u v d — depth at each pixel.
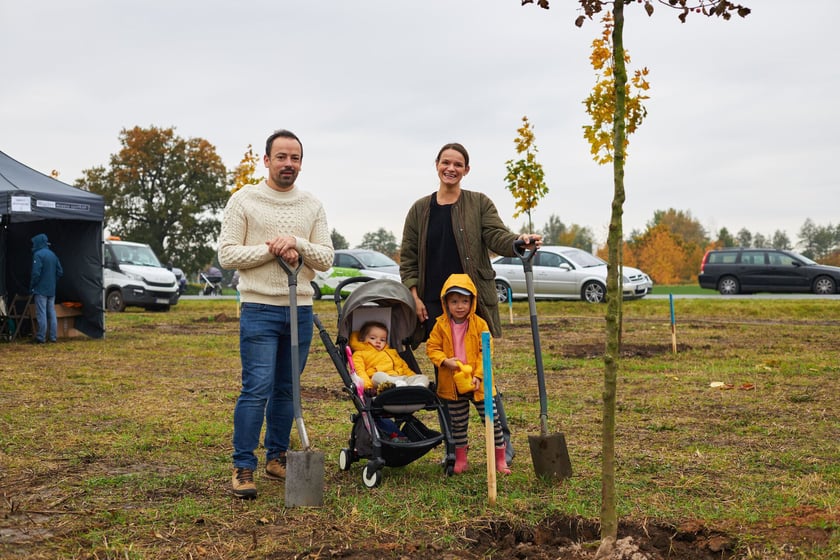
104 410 7.45
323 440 6.15
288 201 4.84
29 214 13.55
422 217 5.45
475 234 5.30
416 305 5.38
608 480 3.52
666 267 78.81
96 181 63.97
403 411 4.94
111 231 63.28
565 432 6.39
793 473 5.02
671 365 10.50
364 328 5.47
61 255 15.66
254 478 5.01
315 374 10.29
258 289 4.66
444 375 5.11
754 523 3.88
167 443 6.03
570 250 24.75
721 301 22.73
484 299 5.28
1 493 4.59
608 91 10.77
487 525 3.98
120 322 19.80
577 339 14.65
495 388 5.16
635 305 22.50
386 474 5.08
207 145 65.19
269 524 4.02
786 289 27.75
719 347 12.67
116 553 3.59
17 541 3.73
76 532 3.88
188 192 64.88
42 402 7.87
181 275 38.38
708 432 6.34
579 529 3.95
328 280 26.62
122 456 5.59
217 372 10.41
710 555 3.60
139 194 63.56
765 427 6.48
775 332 15.50
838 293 27.08
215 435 6.33
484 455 5.62
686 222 118.25
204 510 4.25
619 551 3.47
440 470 5.18
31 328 15.59
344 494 4.60
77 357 12.16
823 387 8.45
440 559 3.54
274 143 4.77
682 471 5.05
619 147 3.43
